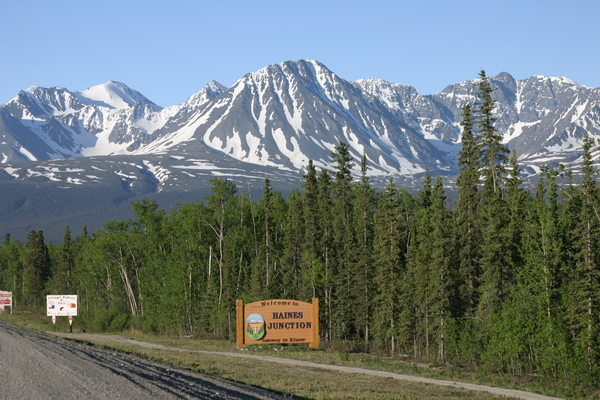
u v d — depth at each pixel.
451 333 53.38
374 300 63.22
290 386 30.70
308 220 71.81
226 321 70.56
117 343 60.25
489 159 59.31
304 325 51.09
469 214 57.97
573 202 53.44
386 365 48.47
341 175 75.56
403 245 71.69
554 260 45.66
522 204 55.81
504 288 53.03
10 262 141.12
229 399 20.92
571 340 44.06
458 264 58.38
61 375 22.33
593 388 40.84
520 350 45.59
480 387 38.31
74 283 115.75
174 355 46.62
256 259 72.38
